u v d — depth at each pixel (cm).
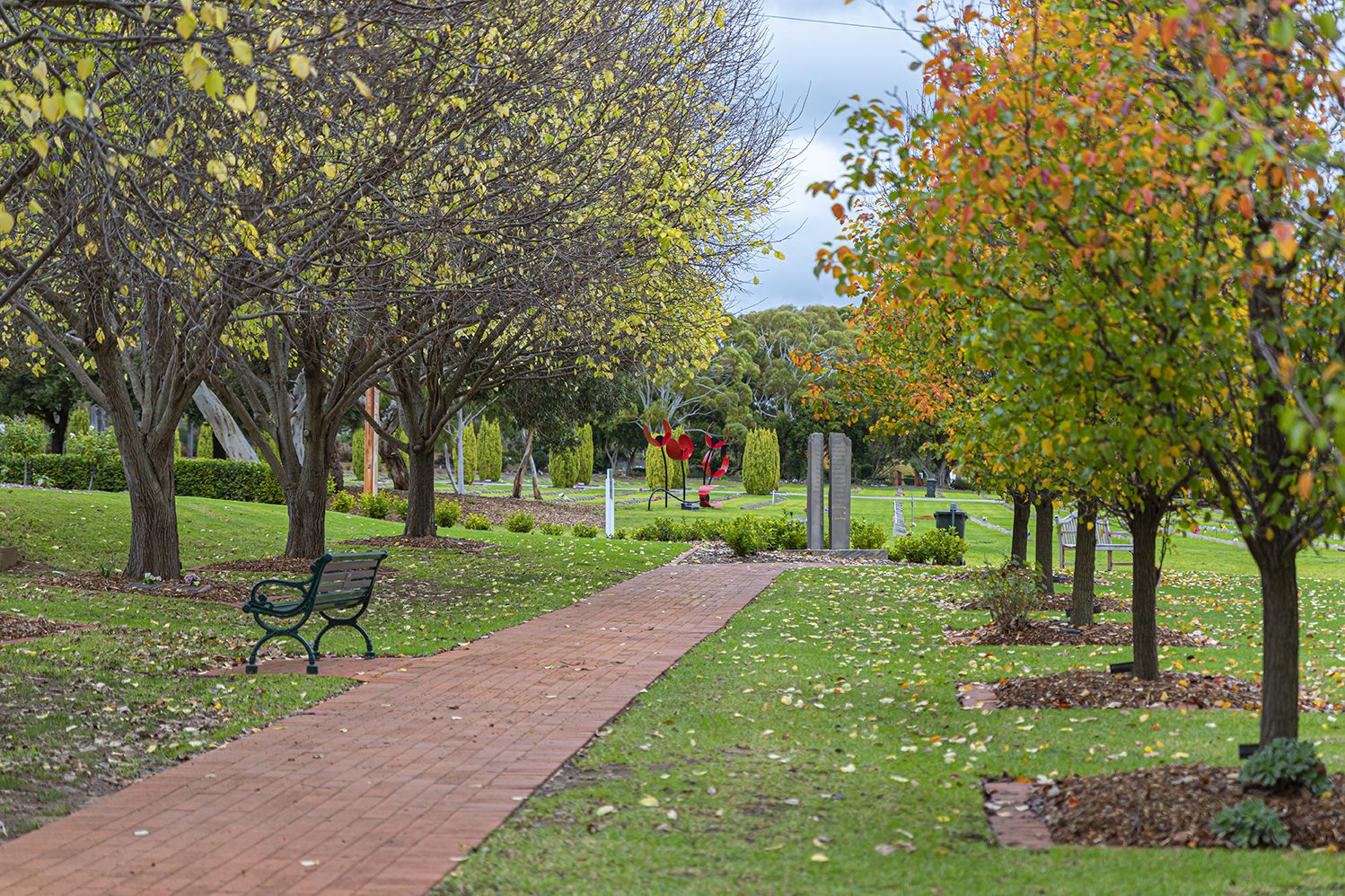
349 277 1222
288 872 511
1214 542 3189
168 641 1144
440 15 981
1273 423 542
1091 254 512
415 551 2298
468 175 1226
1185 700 834
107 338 1451
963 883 471
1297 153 446
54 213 1099
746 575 2061
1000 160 527
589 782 666
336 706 891
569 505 4800
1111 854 501
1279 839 502
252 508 2753
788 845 533
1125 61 526
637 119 1419
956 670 1033
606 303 1622
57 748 727
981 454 1019
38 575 1684
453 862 521
